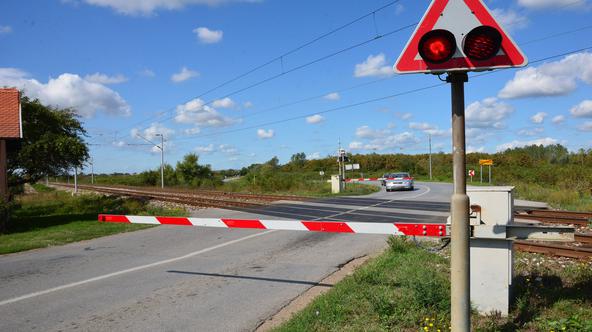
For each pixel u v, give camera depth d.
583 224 11.72
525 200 22.38
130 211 19.92
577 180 27.78
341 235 11.37
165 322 5.40
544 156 71.81
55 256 9.79
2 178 16.11
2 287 7.15
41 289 6.98
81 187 63.38
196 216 17.17
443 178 64.25
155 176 69.62
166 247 10.48
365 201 23.30
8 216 14.73
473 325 4.55
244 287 6.84
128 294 6.60
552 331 4.27
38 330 5.23
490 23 3.31
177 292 6.65
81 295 6.60
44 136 24.83
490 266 4.86
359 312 5.19
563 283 6.01
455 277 3.48
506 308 4.79
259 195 28.77
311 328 4.76
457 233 3.45
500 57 3.28
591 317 4.62
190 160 63.91
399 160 88.50
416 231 5.22
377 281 6.34
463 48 3.30
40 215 20.98
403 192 32.50
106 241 11.71
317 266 8.10
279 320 5.37
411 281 5.69
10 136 16.42
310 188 37.12
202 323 5.35
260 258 8.91
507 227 4.60
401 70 3.47
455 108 3.42
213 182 52.69
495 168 54.31
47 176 26.75
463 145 3.42
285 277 7.38
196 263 8.62
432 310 4.89
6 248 10.75
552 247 7.85
